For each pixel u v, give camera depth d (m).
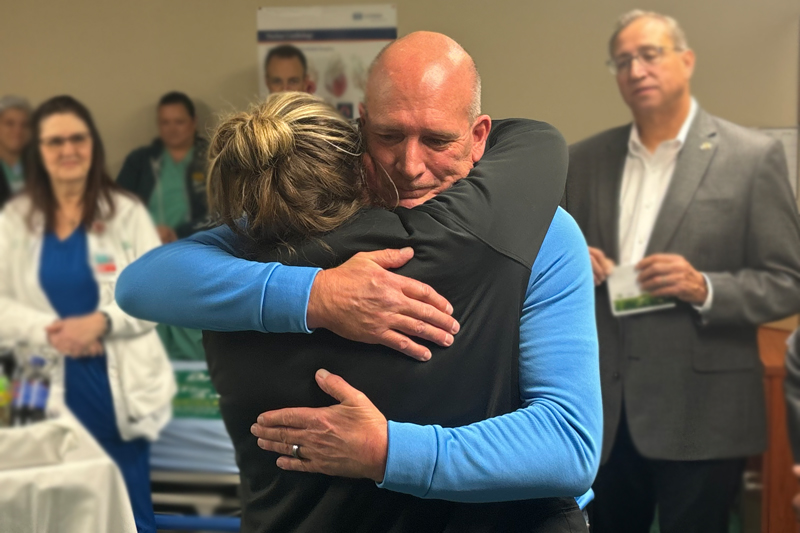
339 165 0.79
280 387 0.76
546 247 0.79
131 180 2.09
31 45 2.12
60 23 2.12
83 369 2.00
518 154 0.84
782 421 1.87
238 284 0.74
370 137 0.79
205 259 0.80
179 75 2.11
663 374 1.90
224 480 2.05
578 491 0.72
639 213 1.90
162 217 2.10
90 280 2.03
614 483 1.95
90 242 2.05
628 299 1.91
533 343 0.77
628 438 1.92
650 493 1.94
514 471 0.69
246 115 0.82
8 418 1.92
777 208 1.85
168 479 2.05
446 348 0.73
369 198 0.82
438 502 0.77
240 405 0.80
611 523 1.96
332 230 0.77
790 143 1.86
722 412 1.88
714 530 1.91
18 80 2.12
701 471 1.90
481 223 0.74
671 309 1.89
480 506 0.78
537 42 1.97
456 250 0.72
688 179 1.87
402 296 0.70
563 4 1.94
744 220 1.85
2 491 1.48
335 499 0.76
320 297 0.71
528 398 0.77
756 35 1.89
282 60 2.05
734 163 1.86
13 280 2.02
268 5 2.05
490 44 2.00
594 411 0.75
